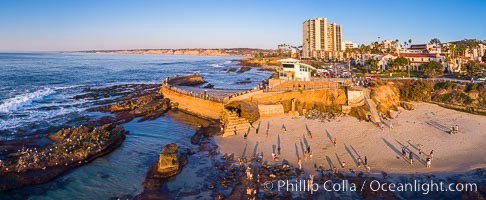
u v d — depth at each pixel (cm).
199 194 3316
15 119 6288
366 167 3950
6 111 6981
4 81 12144
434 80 8388
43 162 3900
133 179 3694
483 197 3134
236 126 5584
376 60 12269
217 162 4175
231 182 3575
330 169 3912
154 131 5681
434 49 16400
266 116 6300
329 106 6625
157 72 18938
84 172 3859
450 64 11381
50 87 11031
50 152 4166
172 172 3778
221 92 8181
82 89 10694
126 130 5703
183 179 3672
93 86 11638
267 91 6675
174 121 6438
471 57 14988
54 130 5506
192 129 5844
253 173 3791
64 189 3434
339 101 6681
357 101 6625
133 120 6444
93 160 4238
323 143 4869
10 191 3359
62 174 3772
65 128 5619
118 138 5003
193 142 5025
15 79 12900
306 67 7819
